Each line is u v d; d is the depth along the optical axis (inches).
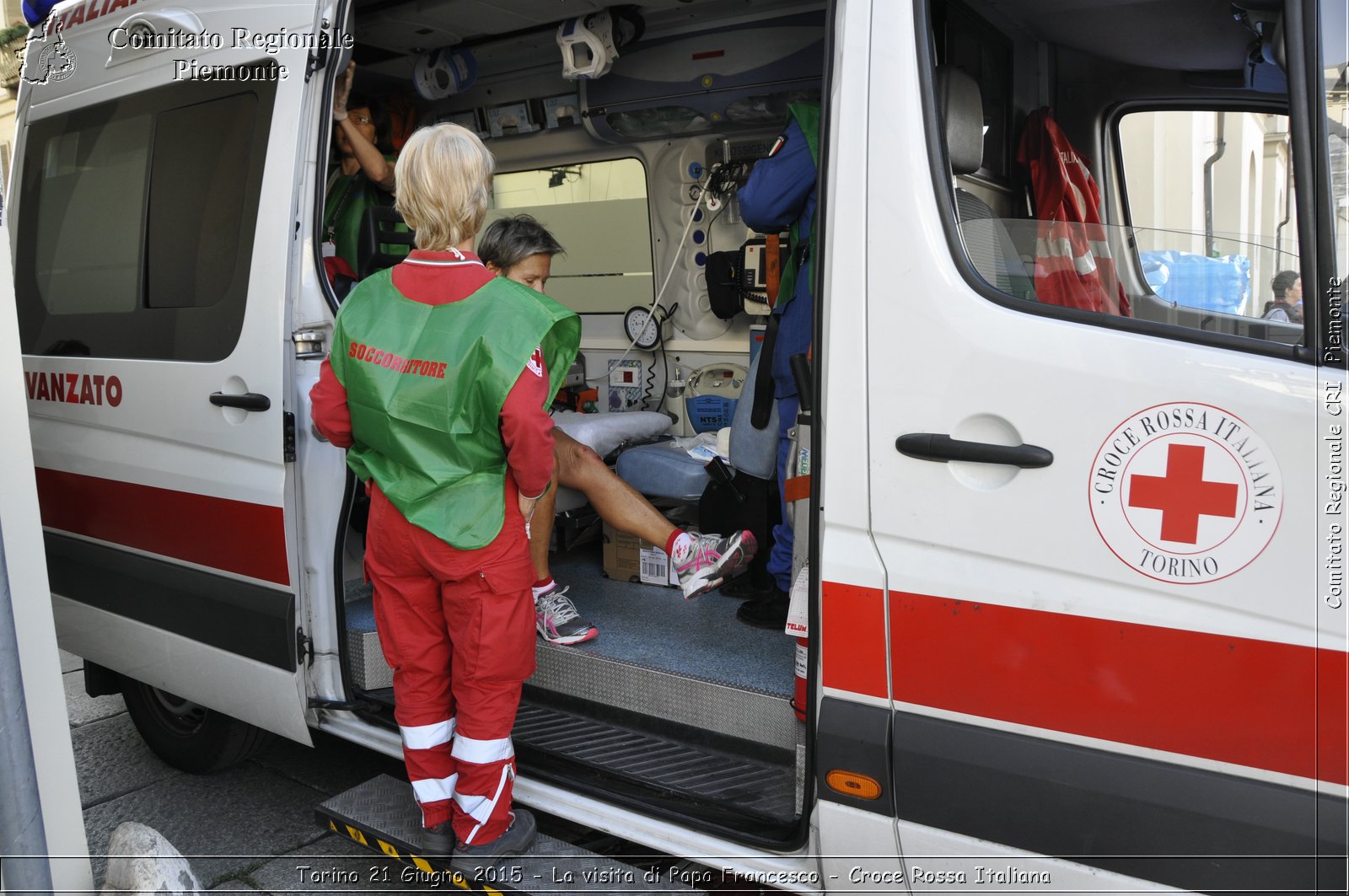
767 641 114.2
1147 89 79.4
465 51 161.2
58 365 140.7
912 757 75.8
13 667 83.0
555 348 92.9
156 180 129.6
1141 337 68.4
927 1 75.8
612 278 185.2
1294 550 63.8
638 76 159.5
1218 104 74.9
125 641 135.5
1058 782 70.8
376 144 171.3
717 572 110.9
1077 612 70.0
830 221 78.1
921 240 74.6
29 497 86.1
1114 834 69.4
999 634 72.7
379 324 90.0
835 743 78.7
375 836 102.2
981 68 85.3
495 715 93.1
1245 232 68.9
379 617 97.7
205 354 121.4
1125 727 69.1
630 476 139.9
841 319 77.4
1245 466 64.9
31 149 151.9
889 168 75.7
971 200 79.7
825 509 78.7
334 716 117.7
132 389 130.0
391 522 92.9
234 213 118.7
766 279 156.0
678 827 91.0
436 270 89.8
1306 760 64.1
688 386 179.8
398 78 176.9
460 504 89.0
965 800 74.2
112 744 160.2
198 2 123.1
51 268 146.9
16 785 83.2
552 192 187.5
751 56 148.8
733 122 160.2
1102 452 68.6
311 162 112.5
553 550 151.1
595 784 97.1
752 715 97.2
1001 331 71.8
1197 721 66.9
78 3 142.4
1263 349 65.4
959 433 73.3
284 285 112.3
